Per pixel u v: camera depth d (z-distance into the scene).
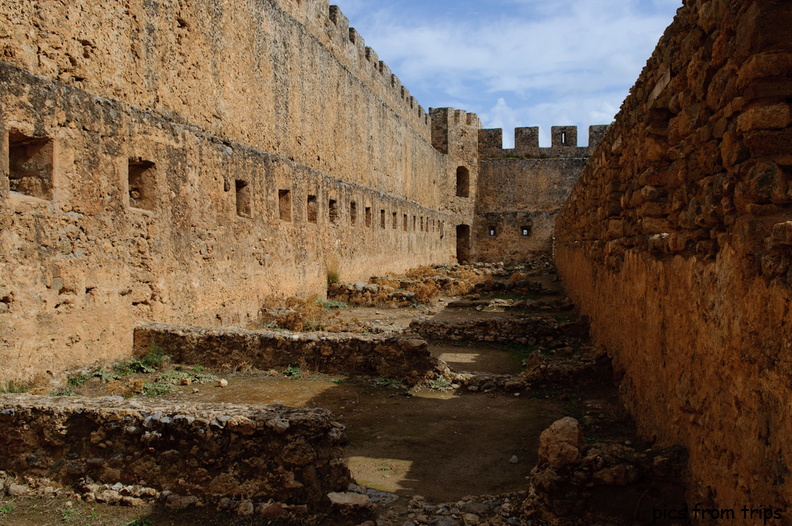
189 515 4.87
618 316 8.05
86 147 8.53
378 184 26.47
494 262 45.69
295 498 4.93
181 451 5.16
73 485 5.31
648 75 6.33
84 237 8.51
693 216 4.57
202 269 11.55
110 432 5.33
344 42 22.06
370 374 9.29
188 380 8.71
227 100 12.77
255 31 14.23
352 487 5.21
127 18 9.51
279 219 15.37
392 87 29.45
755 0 3.46
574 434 4.74
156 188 10.13
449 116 43.31
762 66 3.41
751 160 3.52
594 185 11.12
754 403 3.31
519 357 11.29
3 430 5.52
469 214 45.50
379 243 26.25
